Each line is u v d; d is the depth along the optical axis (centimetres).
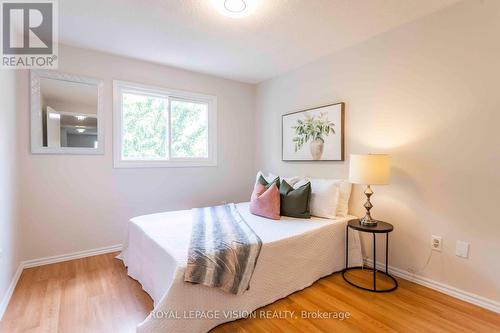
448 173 205
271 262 194
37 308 183
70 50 267
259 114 403
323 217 263
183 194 347
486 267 187
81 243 278
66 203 269
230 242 184
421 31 217
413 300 198
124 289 211
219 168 378
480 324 169
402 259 235
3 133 189
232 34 244
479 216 190
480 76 187
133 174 308
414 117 224
